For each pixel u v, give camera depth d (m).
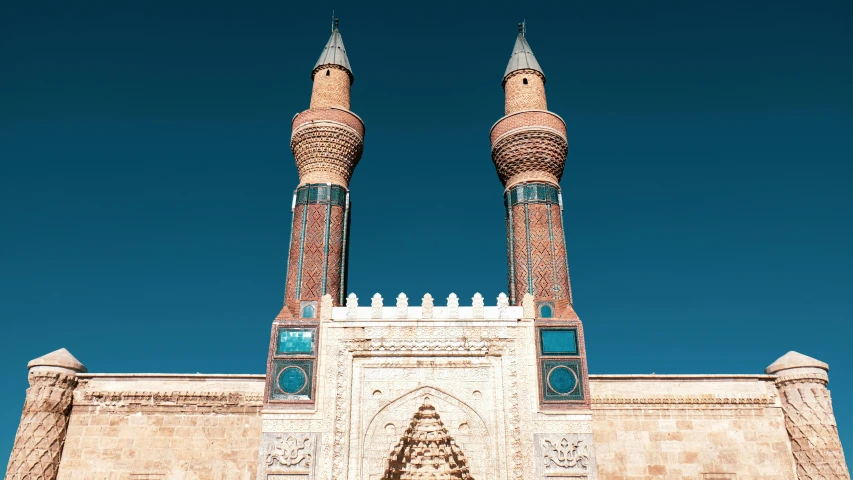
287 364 27.94
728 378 29.73
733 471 28.08
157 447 28.66
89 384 29.84
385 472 26.31
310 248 30.88
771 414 29.14
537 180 32.44
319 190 32.25
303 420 26.94
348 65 36.12
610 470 28.02
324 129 33.19
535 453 26.36
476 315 28.75
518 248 31.19
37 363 29.56
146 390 29.67
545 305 29.28
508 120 33.69
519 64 35.84
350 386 27.58
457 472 27.34
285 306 29.58
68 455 28.55
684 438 28.61
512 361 27.91
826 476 27.47
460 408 27.27
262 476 26.05
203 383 29.77
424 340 28.30
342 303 31.36
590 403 27.12
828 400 28.81
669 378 29.69
